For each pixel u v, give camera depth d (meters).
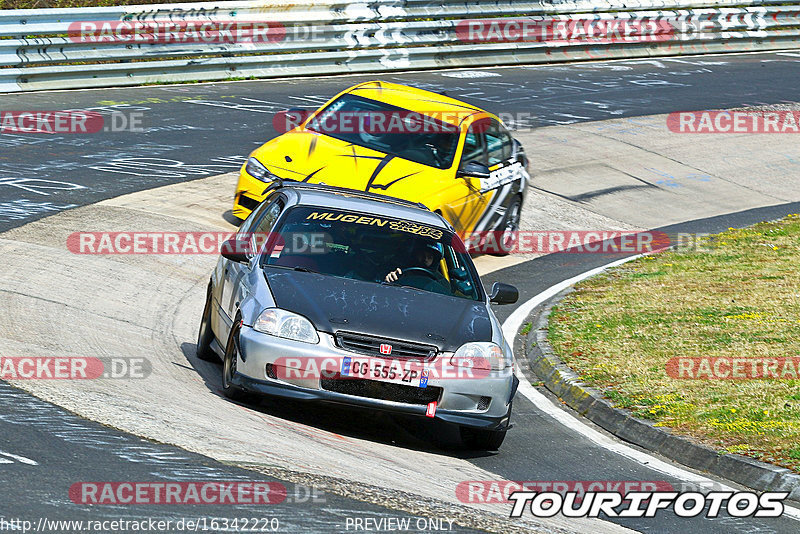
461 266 31.27
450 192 45.59
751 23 125.62
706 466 28.19
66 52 71.25
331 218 31.53
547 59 108.31
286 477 21.17
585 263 54.28
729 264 53.22
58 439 21.28
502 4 103.44
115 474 19.75
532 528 21.06
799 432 29.52
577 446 29.75
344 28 89.19
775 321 42.12
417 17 96.25
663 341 39.22
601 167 73.12
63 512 17.45
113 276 39.25
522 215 61.31
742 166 78.69
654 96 96.31
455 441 29.19
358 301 27.77
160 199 50.94
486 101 85.62
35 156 55.16
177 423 23.80
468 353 26.98
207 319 32.31
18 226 42.94
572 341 39.31
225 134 65.31
